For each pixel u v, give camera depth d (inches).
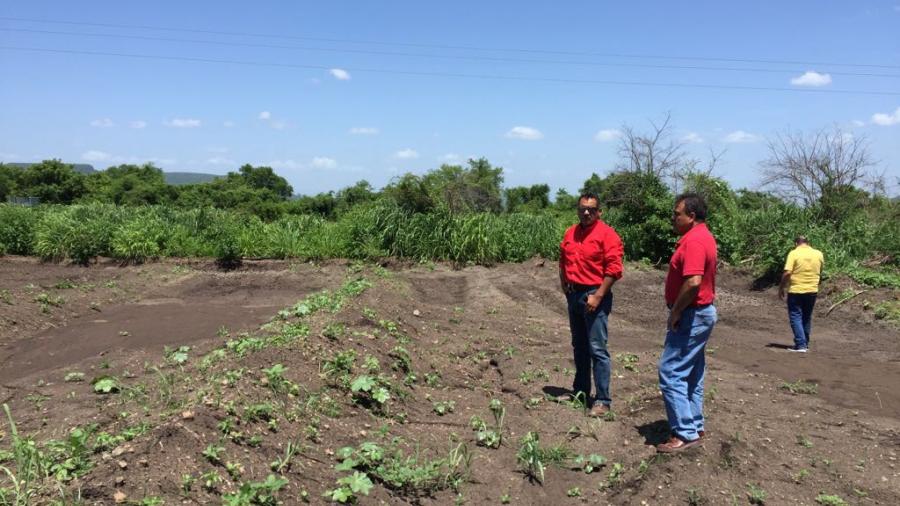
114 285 531.8
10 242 672.4
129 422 181.0
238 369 212.1
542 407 233.5
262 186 2263.8
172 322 386.3
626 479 177.5
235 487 146.9
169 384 221.1
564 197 1651.1
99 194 1780.3
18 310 378.6
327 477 161.2
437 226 642.2
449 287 557.0
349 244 639.8
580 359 235.1
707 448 186.7
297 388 202.2
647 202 639.1
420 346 309.0
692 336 186.2
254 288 550.9
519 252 652.7
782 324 448.1
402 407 224.4
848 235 636.1
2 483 142.9
